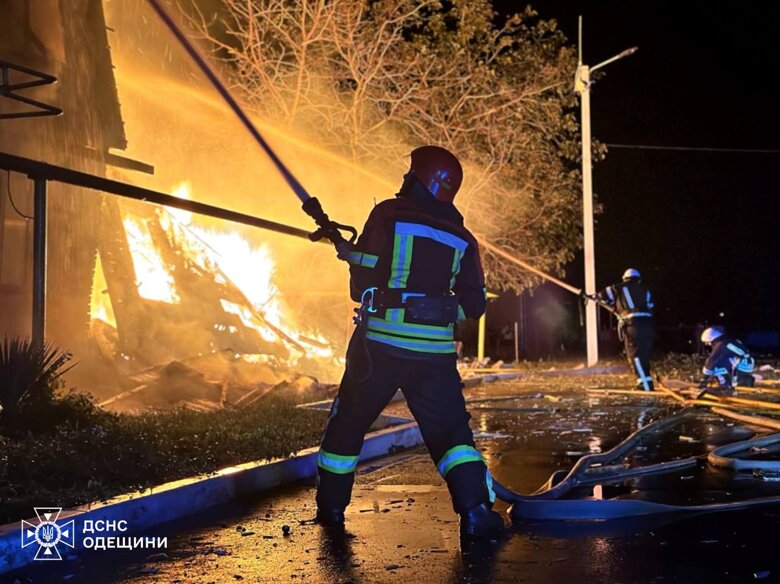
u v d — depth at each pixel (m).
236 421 7.58
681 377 16.91
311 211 4.76
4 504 4.54
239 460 6.17
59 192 9.48
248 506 5.46
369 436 7.66
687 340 36.59
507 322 32.09
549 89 21.52
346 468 4.90
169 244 13.20
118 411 8.55
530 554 4.26
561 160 23.28
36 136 9.29
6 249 9.00
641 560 4.12
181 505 5.18
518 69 21.14
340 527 4.89
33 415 6.20
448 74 19.98
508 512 5.13
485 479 4.71
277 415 8.12
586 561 4.12
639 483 6.14
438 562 4.16
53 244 9.39
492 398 12.64
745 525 4.75
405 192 4.80
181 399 9.55
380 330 4.63
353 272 4.68
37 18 9.33
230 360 11.38
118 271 11.30
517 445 8.23
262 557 4.29
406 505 5.51
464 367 20.88
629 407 11.73
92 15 10.27
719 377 13.39
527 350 32.12
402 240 4.61
